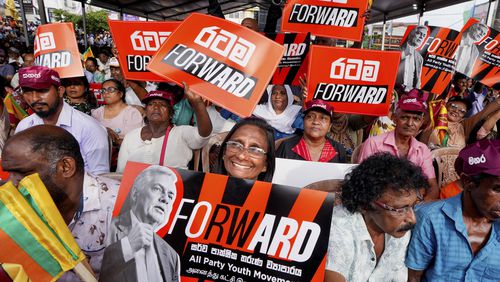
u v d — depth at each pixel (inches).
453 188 74.9
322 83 97.9
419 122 86.0
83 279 35.8
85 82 131.2
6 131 100.1
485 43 125.3
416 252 54.2
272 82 118.6
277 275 45.0
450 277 53.7
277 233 45.3
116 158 119.0
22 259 32.7
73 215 48.1
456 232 51.3
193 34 66.5
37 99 76.2
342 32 118.0
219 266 46.2
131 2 424.2
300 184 66.9
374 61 95.7
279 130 122.5
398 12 363.3
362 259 48.2
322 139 95.0
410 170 44.2
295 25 119.6
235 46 65.5
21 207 32.9
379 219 45.2
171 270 46.4
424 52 126.5
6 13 1155.9
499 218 47.4
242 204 46.3
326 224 44.3
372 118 109.4
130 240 46.5
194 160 95.0
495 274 51.7
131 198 47.0
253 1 494.6
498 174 44.3
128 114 127.4
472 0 269.1
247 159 58.8
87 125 83.8
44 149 41.1
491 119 119.2
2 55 297.7
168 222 46.9
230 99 64.6
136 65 99.8
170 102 92.4
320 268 44.1
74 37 103.2
